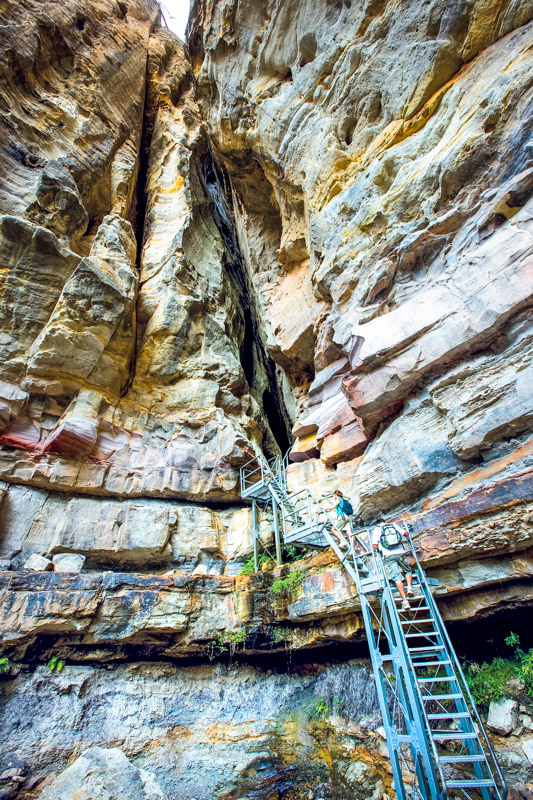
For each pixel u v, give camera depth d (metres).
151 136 21.81
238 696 8.05
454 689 4.75
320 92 11.45
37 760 6.61
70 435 9.86
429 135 8.52
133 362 12.72
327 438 9.73
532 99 6.41
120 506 10.06
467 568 5.52
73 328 10.52
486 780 3.99
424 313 7.18
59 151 14.09
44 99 14.77
